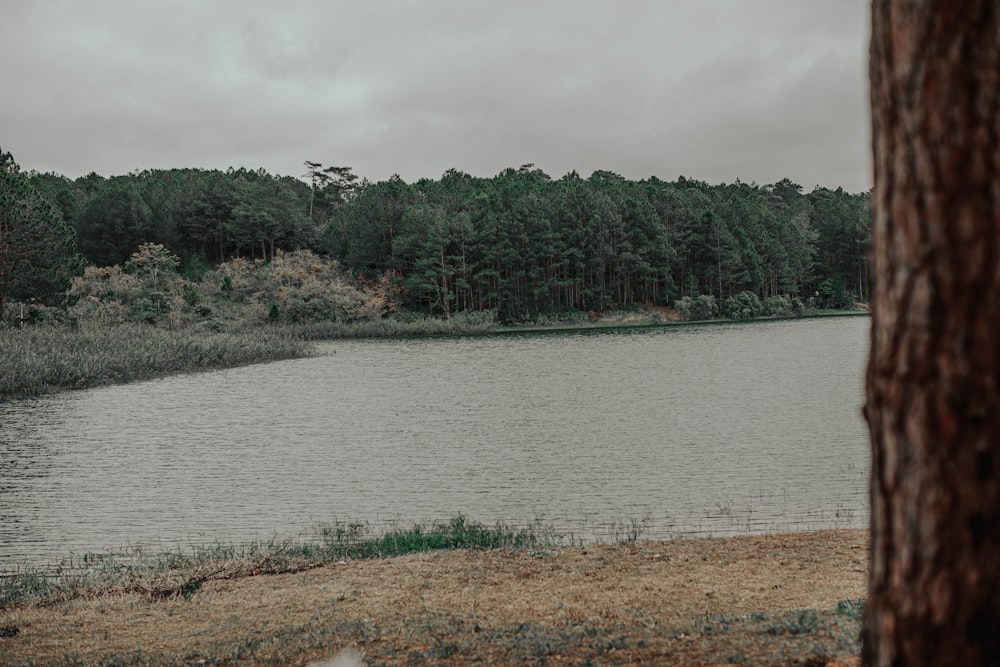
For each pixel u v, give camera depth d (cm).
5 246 5681
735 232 11606
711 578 948
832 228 12962
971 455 260
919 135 273
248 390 4041
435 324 9331
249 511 1623
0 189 5741
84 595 1032
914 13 276
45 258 5916
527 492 1705
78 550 1354
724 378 3950
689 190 13500
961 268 263
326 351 6844
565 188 12562
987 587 259
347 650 700
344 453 2283
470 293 10369
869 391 299
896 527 279
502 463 2053
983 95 265
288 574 1098
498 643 680
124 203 10600
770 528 1330
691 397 3266
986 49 267
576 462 2023
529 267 10638
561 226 10856
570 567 1041
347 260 10888
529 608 851
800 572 955
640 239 10956
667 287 11125
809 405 2920
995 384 258
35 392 3925
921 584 270
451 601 905
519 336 8544
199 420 3009
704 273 11219
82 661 743
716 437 2312
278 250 10756
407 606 891
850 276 13000
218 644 773
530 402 3325
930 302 267
